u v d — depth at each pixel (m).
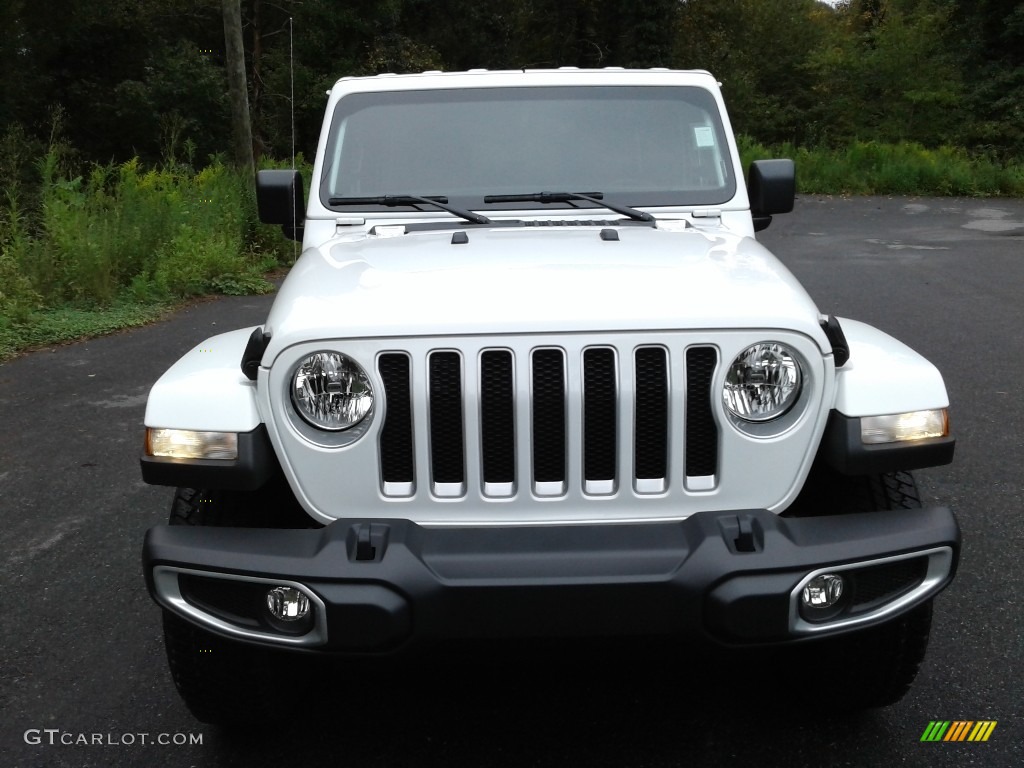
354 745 3.17
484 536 2.64
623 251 3.27
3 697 3.47
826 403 2.76
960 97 35.31
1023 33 33.22
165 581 2.69
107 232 11.47
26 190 16.59
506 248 3.36
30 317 9.47
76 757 3.12
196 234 12.37
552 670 3.58
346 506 2.74
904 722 3.20
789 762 3.01
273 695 3.09
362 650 2.59
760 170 4.12
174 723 3.31
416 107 4.32
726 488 2.73
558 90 4.33
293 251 13.77
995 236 16.83
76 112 34.75
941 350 8.20
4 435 6.41
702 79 4.37
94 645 3.82
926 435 2.79
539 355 2.69
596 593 2.54
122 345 9.00
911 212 21.17
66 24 33.47
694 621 2.57
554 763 3.05
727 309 2.71
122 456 5.97
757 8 55.44
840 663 3.05
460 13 46.72
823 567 2.58
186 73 33.91
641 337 2.68
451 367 2.69
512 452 2.72
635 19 46.91
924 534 2.66
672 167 4.18
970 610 3.91
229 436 2.77
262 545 2.65
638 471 2.75
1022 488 5.17
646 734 3.19
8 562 4.55
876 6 54.66
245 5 35.69
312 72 34.91
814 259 14.22
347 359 2.70
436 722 3.29
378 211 4.08
